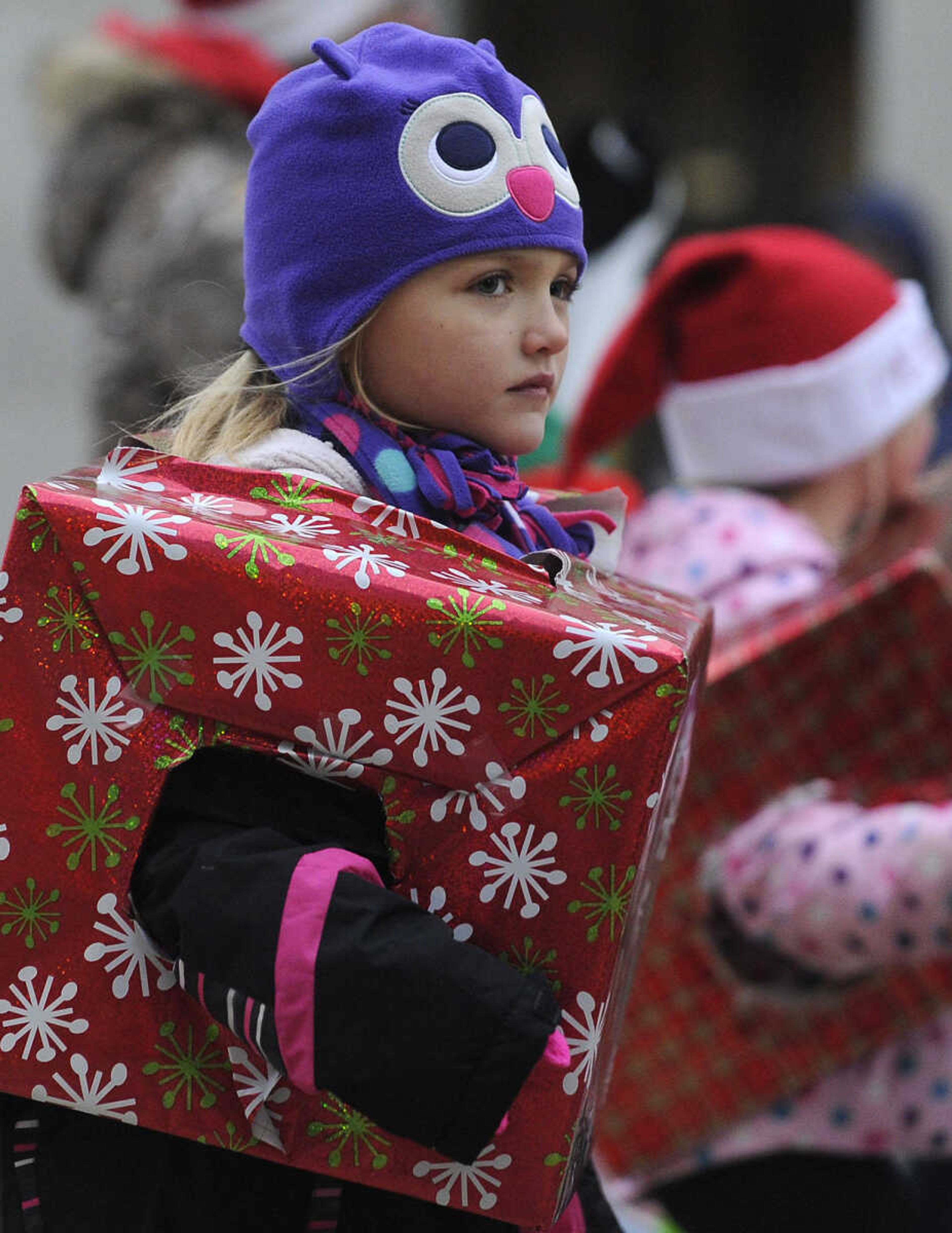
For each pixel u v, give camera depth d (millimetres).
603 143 11945
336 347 5531
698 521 9016
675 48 21219
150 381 10234
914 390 9727
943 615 7895
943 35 18891
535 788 5008
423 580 5016
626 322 9891
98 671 5059
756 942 8109
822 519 9711
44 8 19578
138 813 5062
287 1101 5109
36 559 5035
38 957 5102
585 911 5035
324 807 5121
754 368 9578
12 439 19594
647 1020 8203
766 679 7996
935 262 14508
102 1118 5414
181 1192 5352
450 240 5445
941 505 9828
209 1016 5113
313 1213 5324
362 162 5461
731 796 8094
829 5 20875
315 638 4996
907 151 19047
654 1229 8133
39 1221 5367
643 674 4957
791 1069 8172
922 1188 9336
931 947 7824
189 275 10148
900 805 7992
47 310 19969
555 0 21016
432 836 5066
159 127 10656
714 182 21500
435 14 12938
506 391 5605
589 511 6445
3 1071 5094
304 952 4727
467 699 4992
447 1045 4734
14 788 5070
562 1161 5082
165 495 5273
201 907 4844
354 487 5559
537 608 5047
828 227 14562
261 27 10938
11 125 19750
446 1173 5113
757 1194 8266
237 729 5074
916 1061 8281
